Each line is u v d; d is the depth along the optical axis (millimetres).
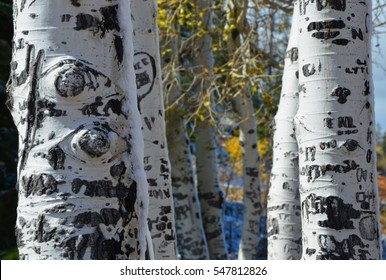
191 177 10570
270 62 11148
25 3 2791
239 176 19297
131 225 2799
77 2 2756
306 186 3898
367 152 3844
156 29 5316
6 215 8234
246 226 12031
